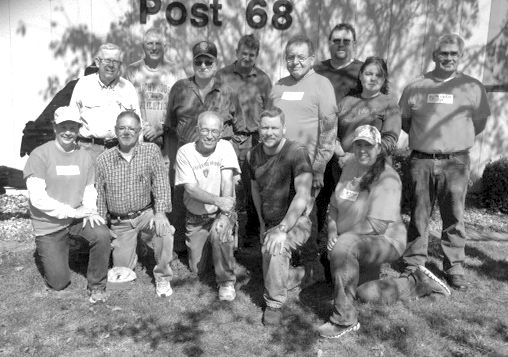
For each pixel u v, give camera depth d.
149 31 5.10
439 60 4.25
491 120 7.23
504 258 5.02
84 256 4.84
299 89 4.38
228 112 4.73
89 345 3.40
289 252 3.73
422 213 4.44
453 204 4.32
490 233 5.92
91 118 4.62
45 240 4.03
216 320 3.73
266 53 7.00
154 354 3.30
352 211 3.83
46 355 3.27
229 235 3.98
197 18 6.85
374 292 3.93
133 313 3.80
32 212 4.03
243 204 5.96
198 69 4.61
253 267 4.71
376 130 3.70
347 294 3.51
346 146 4.39
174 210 4.84
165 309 3.86
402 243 3.82
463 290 4.27
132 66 5.21
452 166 4.32
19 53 6.80
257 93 5.13
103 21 6.80
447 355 3.33
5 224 5.86
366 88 4.22
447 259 4.41
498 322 3.73
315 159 4.37
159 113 5.16
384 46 7.07
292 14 6.93
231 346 3.40
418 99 4.39
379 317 3.76
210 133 4.06
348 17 6.99
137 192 4.20
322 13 6.95
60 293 4.13
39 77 6.88
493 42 7.06
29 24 6.75
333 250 3.59
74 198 4.13
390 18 7.00
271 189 4.00
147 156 4.19
